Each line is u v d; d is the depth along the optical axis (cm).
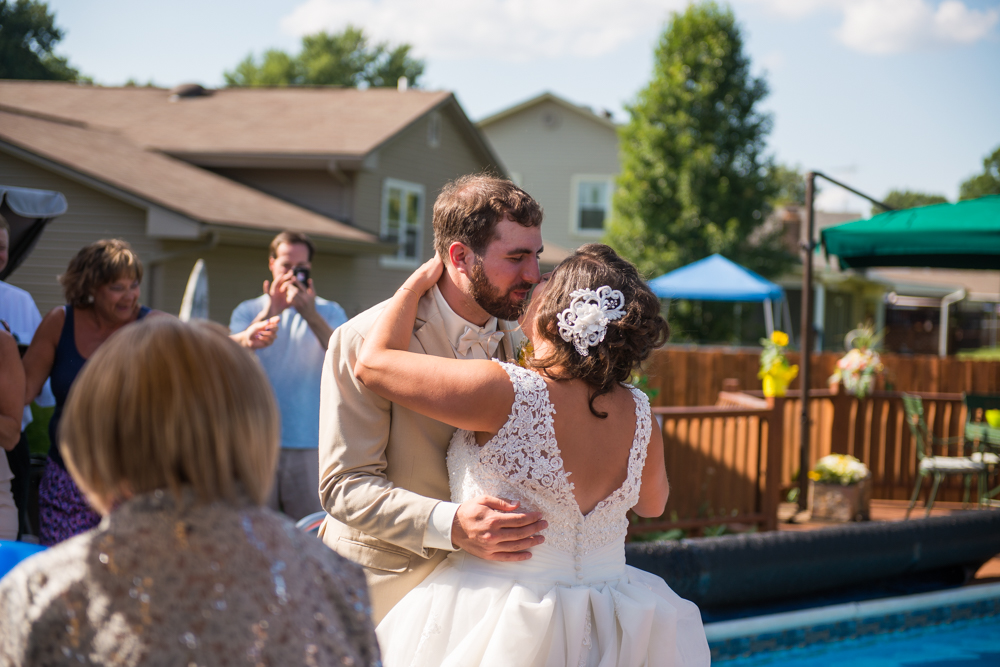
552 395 173
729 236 2097
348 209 1543
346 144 1530
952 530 466
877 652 405
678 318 2128
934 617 436
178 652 102
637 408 183
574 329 171
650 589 194
